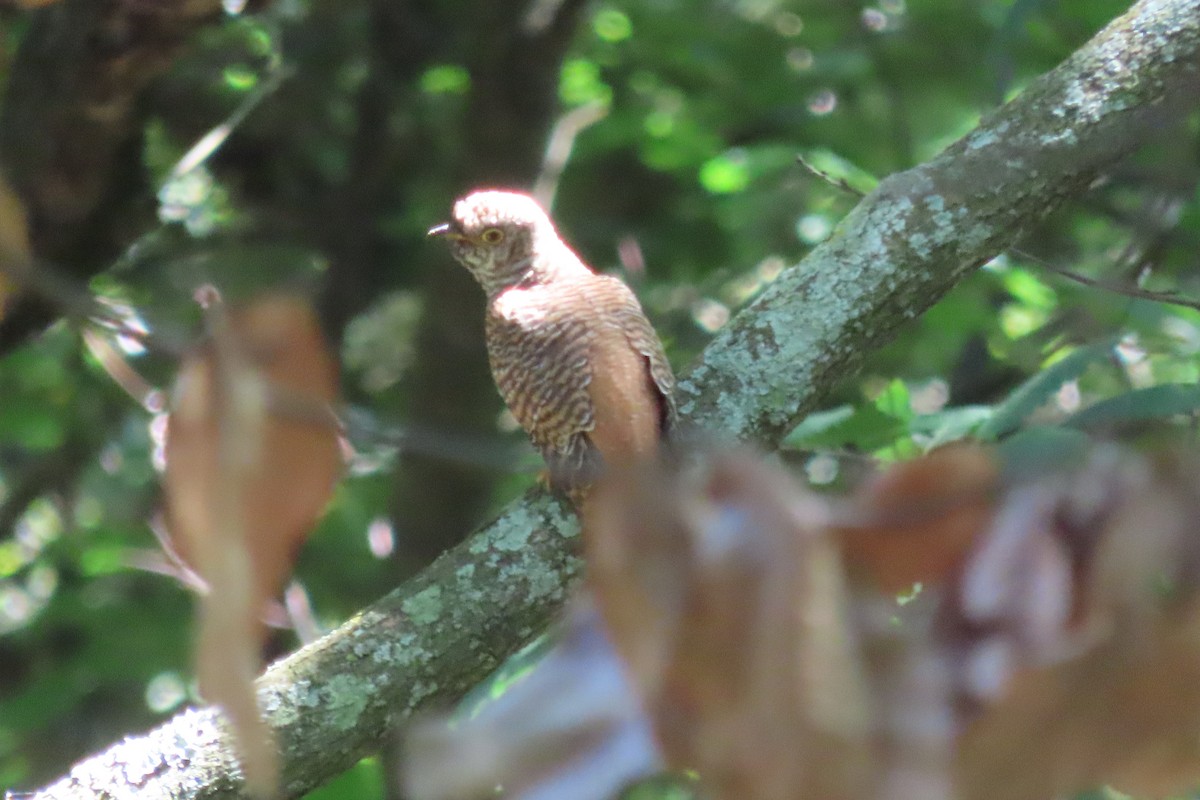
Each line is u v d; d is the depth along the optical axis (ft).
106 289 37.52
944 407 29.81
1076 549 10.45
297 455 10.49
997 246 22.82
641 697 10.41
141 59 29.22
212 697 10.64
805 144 44.52
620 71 47.11
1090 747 10.27
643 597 10.30
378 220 46.73
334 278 43.91
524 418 22.20
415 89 45.37
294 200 45.24
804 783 10.07
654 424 21.15
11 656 44.83
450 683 20.79
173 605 42.19
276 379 10.50
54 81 28.86
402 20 44.04
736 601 10.14
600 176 51.72
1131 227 29.99
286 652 35.19
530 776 10.87
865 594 10.41
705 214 47.98
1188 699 10.11
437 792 11.05
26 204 28.84
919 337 37.50
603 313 22.40
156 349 10.92
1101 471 10.53
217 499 10.30
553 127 44.91
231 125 37.47
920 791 10.07
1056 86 22.97
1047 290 33.40
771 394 22.30
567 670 10.99
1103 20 38.34
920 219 22.61
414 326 48.49
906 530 10.48
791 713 10.11
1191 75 22.62
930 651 10.36
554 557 21.13
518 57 41.78
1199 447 10.69
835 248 22.95
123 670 40.32
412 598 21.02
